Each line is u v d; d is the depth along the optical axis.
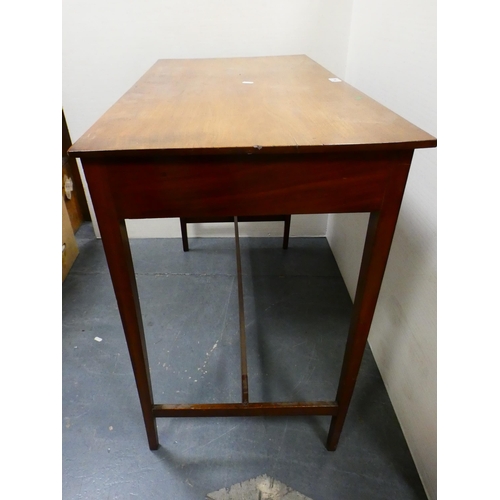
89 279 1.47
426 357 0.79
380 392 1.03
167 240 1.73
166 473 0.84
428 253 0.76
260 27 1.32
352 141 0.49
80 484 0.82
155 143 0.49
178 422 0.96
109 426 0.94
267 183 0.53
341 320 1.27
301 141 0.49
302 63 1.12
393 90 0.92
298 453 0.89
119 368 1.10
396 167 0.53
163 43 1.34
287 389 1.04
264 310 1.31
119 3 1.26
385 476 0.84
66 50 1.34
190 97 0.73
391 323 0.98
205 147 0.48
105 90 1.42
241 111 0.63
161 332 1.22
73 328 1.24
